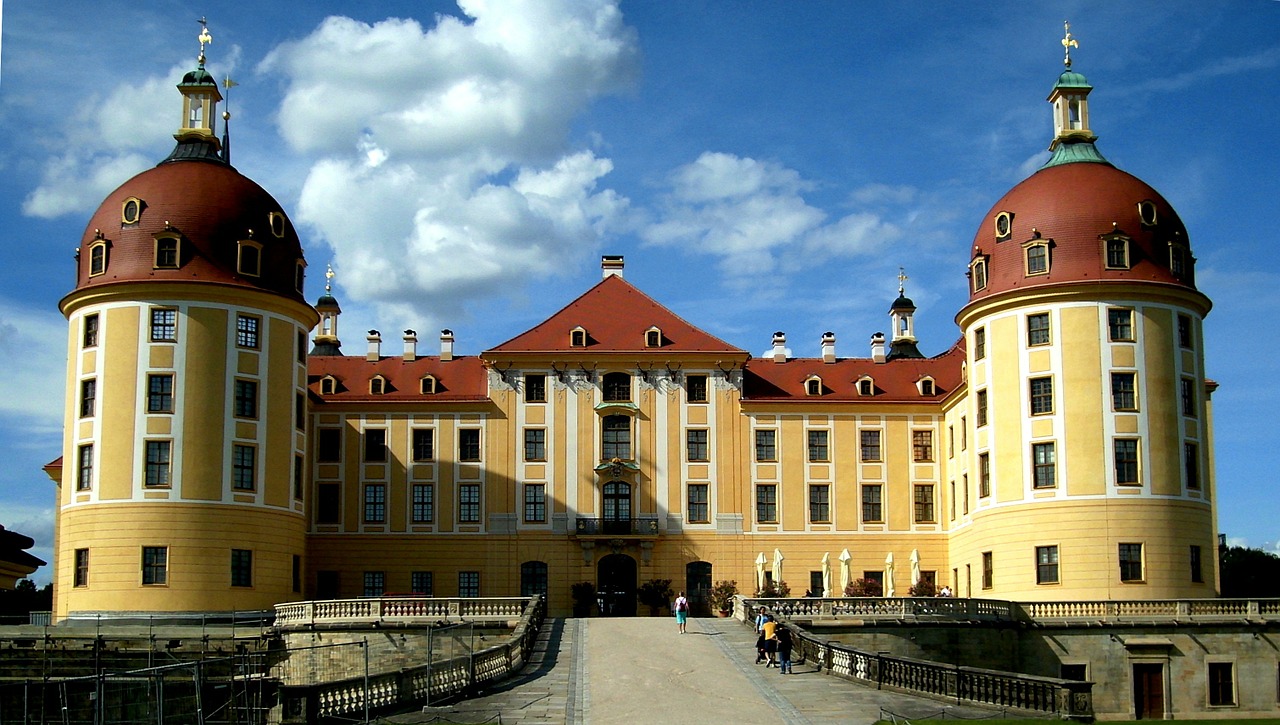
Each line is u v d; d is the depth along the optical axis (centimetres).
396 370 8200
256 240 6781
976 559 7062
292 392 6881
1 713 4988
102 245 6688
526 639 4934
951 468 7731
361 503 7781
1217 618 6075
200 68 7212
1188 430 6638
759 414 7919
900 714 3753
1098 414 6531
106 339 6569
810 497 7862
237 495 6525
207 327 6581
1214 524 7275
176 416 6475
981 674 3900
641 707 3891
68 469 6606
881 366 8400
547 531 7725
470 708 3862
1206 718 6009
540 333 7969
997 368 6856
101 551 6359
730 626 5862
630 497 7781
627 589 7725
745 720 3694
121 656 5628
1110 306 6625
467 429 7850
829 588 7569
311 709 3516
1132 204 6806
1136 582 6378
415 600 5762
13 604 10344
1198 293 6744
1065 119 7231
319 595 7675
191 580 6338
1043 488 6581
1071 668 6050
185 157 7069
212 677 5491
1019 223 6906
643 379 7900
